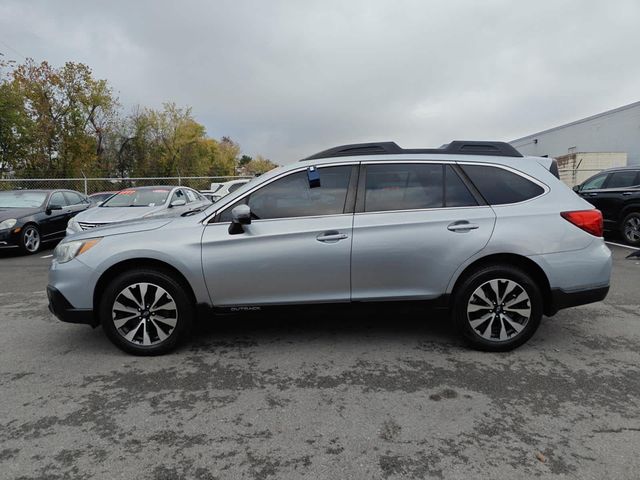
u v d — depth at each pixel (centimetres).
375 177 369
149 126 4275
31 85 3281
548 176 377
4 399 297
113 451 237
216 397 296
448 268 354
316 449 237
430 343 388
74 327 447
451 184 368
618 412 271
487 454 230
